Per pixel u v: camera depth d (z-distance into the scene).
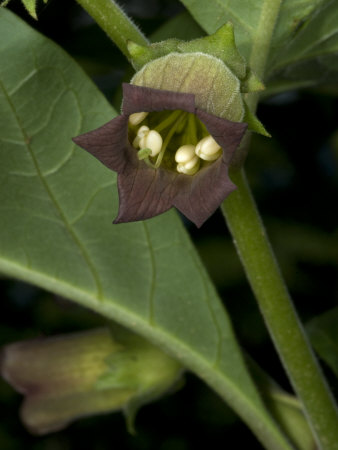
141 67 0.13
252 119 0.13
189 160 0.13
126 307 0.17
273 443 0.17
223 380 0.17
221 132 0.12
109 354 0.18
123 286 0.17
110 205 0.16
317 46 0.16
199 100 0.13
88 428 0.32
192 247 0.16
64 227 0.16
